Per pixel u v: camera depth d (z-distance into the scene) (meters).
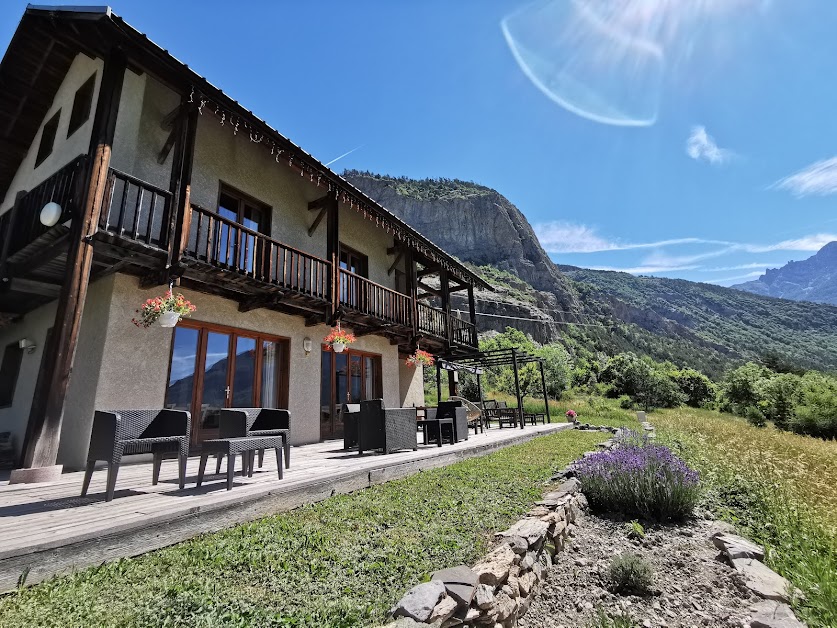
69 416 5.74
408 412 6.54
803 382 23.81
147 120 6.60
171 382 6.31
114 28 5.07
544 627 2.76
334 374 9.72
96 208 4.88
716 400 37.69
